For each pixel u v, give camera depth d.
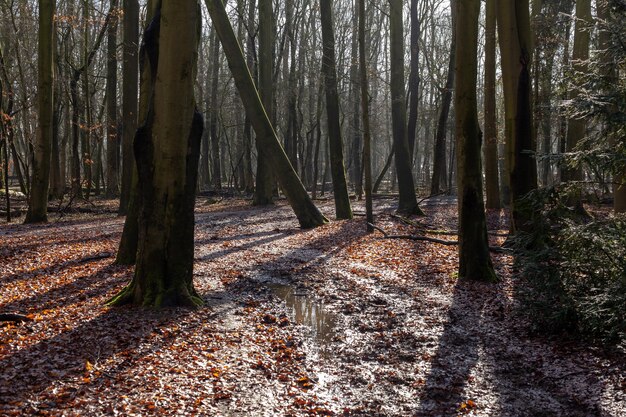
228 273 12.27
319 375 6.63
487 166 24.06
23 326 7.50
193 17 8.43
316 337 8.06
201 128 8.91
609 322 6.83
